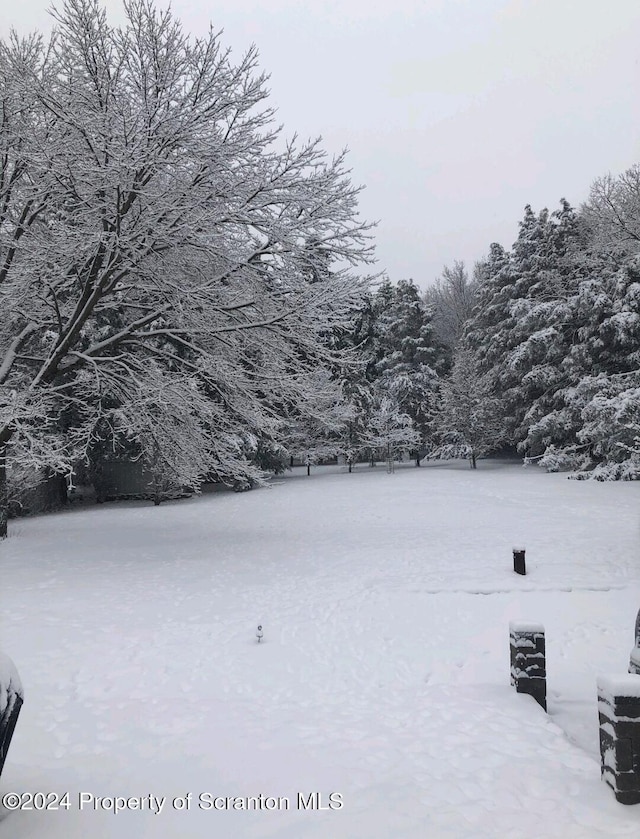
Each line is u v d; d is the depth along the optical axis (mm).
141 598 10406
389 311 49812
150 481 29250
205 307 13992
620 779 4070
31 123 14484
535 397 37969
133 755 4984
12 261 14344
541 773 4516
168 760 4875
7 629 8727
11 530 18969
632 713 4113
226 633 8672
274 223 13727
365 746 5098
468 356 39719
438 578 11406
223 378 14375
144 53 13086
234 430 16969
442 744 5102
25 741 5297
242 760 4852
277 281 14516
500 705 6008
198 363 14453
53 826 3877
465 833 3736
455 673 7238
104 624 8992
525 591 10586
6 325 15344
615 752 4113
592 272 34750
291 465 43031
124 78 13477
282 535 16875
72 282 13875
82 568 12727
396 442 38906
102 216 12070
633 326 30250
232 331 14930
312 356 15766
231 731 5480
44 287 13125
